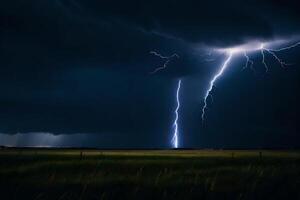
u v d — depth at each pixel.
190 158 35.19
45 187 13.81
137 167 23.64
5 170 21.62
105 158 34.56
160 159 32.62
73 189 13.41
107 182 14.69
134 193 12.48
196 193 12.52
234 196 12.19
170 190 13.09
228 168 20.31
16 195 12.61
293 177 15.35
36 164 24.97
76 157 34.97
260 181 14.25
